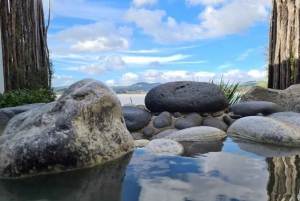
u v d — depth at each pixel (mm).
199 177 1901
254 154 2561
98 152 2309
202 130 3467
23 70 7969
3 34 7602
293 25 6969
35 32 8438
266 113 4645
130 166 2197
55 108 2361
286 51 7148
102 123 2451
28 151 2039
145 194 1618
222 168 2109
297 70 6742
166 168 2129
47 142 2098
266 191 1627
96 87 2496
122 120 2791
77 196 1618
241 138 3418
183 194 1602
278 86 7543
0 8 7543
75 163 2168
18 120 2568
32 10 8336
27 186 1801
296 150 2727
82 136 2248
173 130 4449
